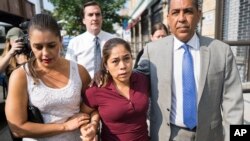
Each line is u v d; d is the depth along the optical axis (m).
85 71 1.97
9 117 1.71
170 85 2.04
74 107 1.85
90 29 3.46
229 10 4.71
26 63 1.74
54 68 1.76
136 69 2.21
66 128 1.79
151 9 16.27
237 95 2.04
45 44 1.61
